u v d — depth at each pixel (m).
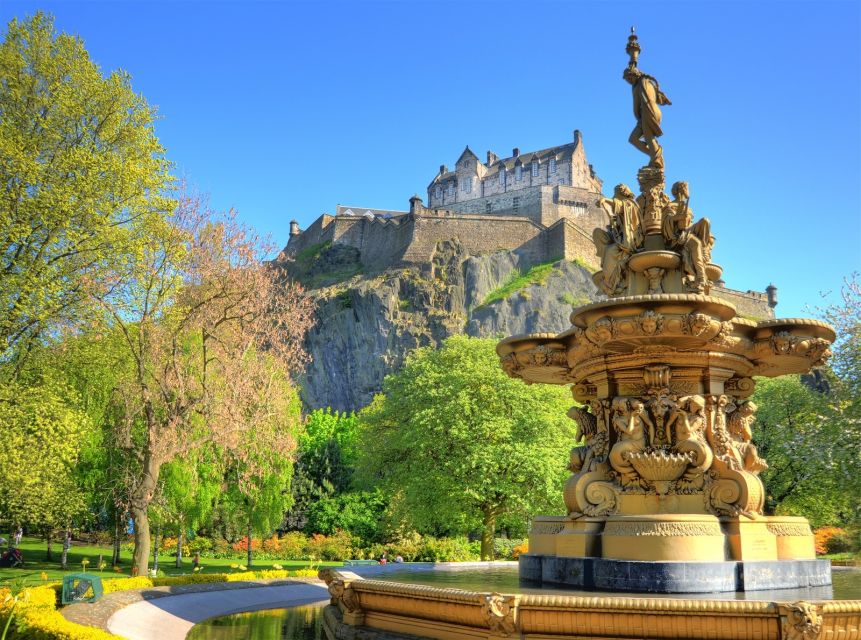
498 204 131.00
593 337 8.98
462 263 117.38
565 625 6.55
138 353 22.80
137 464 26.56
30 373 22.28
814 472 26.39
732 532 8.51
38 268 19.91
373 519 50.84
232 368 22.98
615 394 9.73
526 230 120.25
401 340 111.00
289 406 34.09
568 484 9.49
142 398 22.23
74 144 21.59
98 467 28.12
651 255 10.09
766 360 9.88
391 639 7.94
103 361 24.55
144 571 20.89
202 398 22.50
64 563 31.78
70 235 20.55
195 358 24.77
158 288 22.59
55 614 9.38
